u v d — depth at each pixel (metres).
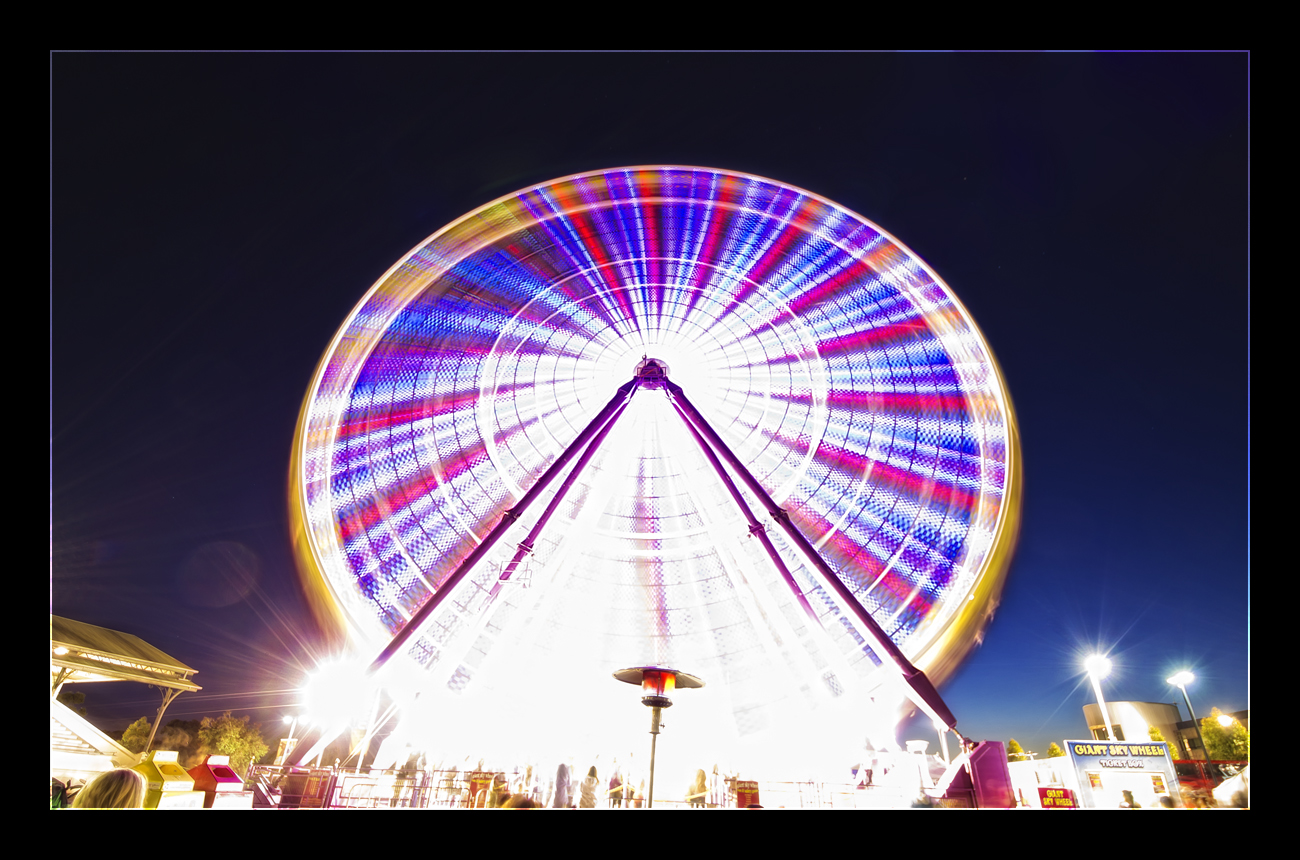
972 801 8.12
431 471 19.81
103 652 14.83
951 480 18.75
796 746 16.72
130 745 15.78
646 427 24.20
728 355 23.05
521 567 19.39
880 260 19.73
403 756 15.43
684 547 22.66
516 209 19.84
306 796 8.65
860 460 20.62
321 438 17.69
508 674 19.08
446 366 20.80
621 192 20.02
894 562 19.08
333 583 16.89
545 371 22.56
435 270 20.02
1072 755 7.98
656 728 6.17
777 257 22.33
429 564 19.25
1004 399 18.05
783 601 20.39
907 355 20.31
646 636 21.27
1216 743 15.89
